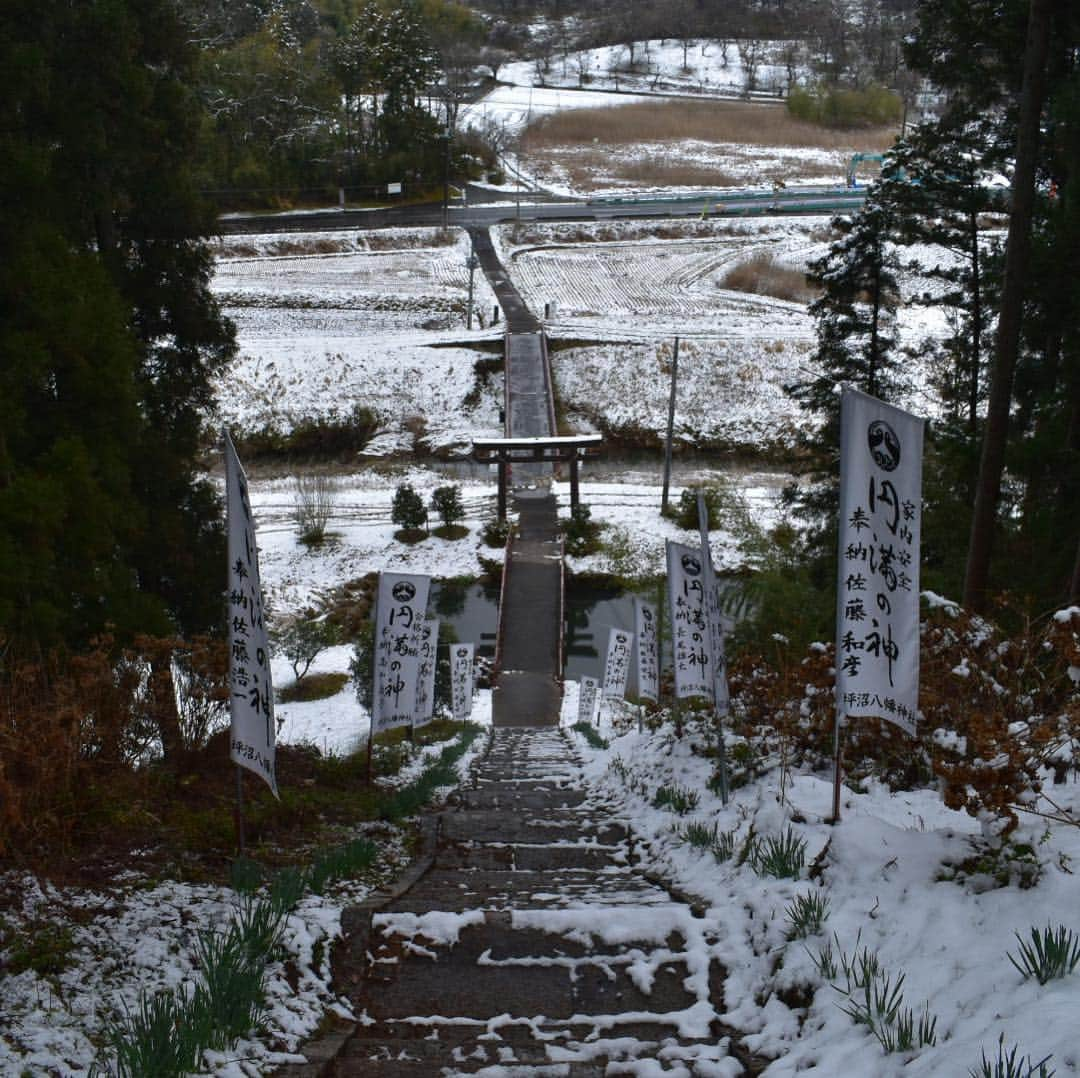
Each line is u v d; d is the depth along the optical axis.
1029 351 18.83
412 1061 4.33
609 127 105.94
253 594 6.84
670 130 105.38
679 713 12.59
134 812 7.25
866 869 5.55
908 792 7.94
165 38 16.61
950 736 7.02
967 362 23.09
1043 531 16.92
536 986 5.18
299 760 11.99
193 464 17.84
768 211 80.50
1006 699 7.37
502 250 73.69
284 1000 4.81
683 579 10.83
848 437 6.17
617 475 45.81
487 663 29.34
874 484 6.13
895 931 4.86
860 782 8.45
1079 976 3.92
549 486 43.88
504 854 8.15
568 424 50.59
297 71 84.25
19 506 12.19
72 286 13.61
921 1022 3.86
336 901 6.41
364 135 86.88
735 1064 4.20
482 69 131.25
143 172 16.52
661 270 70.50
